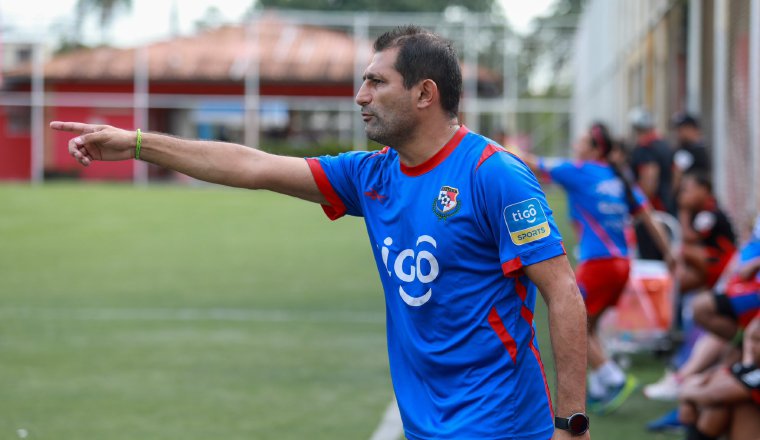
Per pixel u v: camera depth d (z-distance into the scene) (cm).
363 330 1408
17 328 1403
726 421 761
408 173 475
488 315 462
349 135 5691
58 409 966
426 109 465
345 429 902
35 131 5319
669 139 2366
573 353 449
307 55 5919
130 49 5844
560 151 6244
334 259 2269
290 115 5809
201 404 990
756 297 880
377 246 488
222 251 2420
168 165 504
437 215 461
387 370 1154
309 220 3328
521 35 5659
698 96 1823
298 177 509
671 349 1234
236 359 1206
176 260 2231
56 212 3456
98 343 1299
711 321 905
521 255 451
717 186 1648
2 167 5672
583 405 450
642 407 1022
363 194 495
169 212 3550
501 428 458
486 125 5738
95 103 5566
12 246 2475
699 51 1823
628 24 3519
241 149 510
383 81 466
